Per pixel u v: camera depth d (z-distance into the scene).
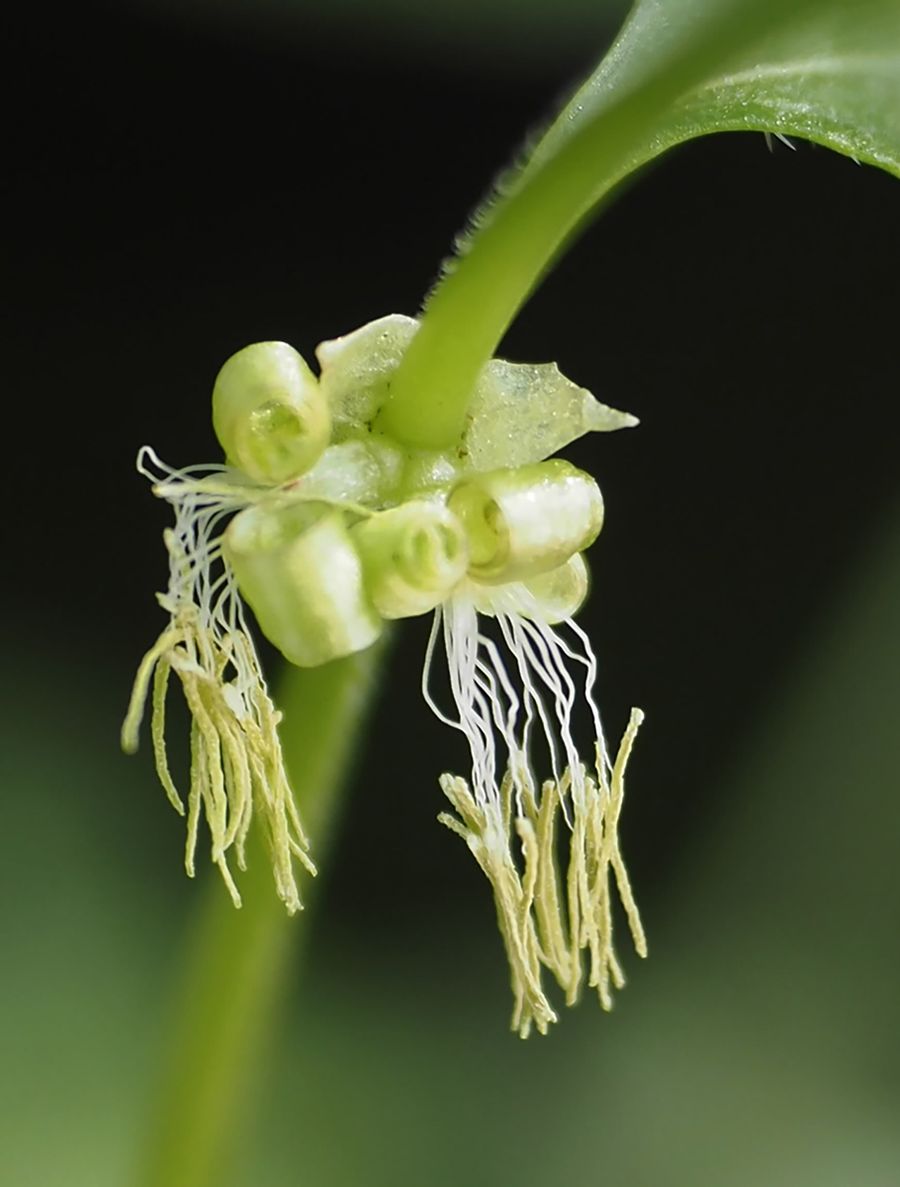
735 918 0.09
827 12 0.05
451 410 0.06
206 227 0.09
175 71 0.09
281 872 0.06
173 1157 0.06
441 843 0.09
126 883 0.08
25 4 0.09
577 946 0.06
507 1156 0.08
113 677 0.09
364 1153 0.08
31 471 0.09
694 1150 0.08
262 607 0.06
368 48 0.09
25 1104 0.08
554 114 0.05
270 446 0.05
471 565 0.06
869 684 0.09
